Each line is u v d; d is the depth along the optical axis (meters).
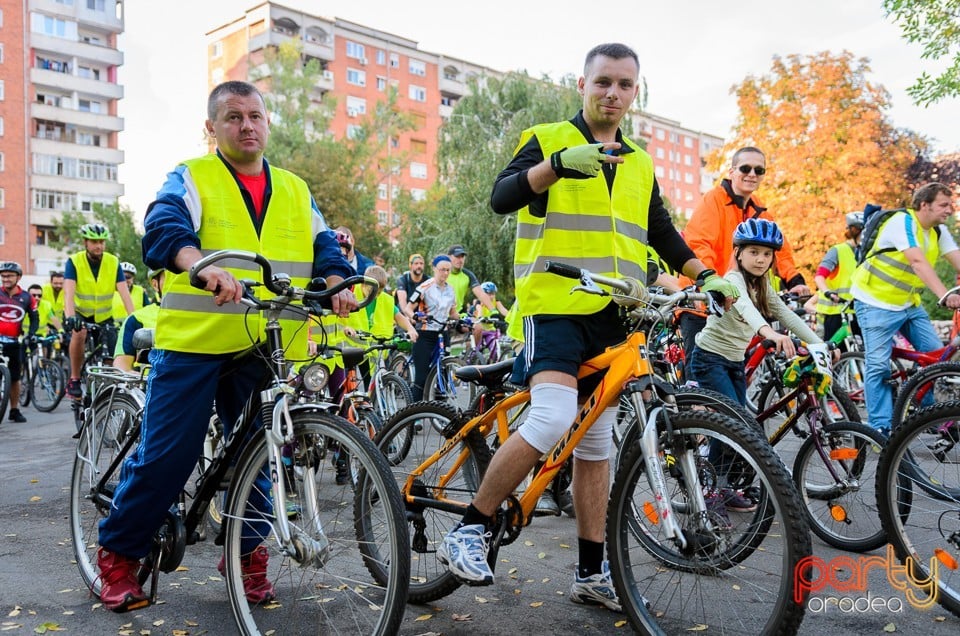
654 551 3.07
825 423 4.20
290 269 3.19
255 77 47.56
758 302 4.31
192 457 3.05
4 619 3.24
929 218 5.38
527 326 3.01
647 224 3.25
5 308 9.62
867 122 22.02
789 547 2.42
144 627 3.14
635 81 3.04
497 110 27.83
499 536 3.03
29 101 57.69
